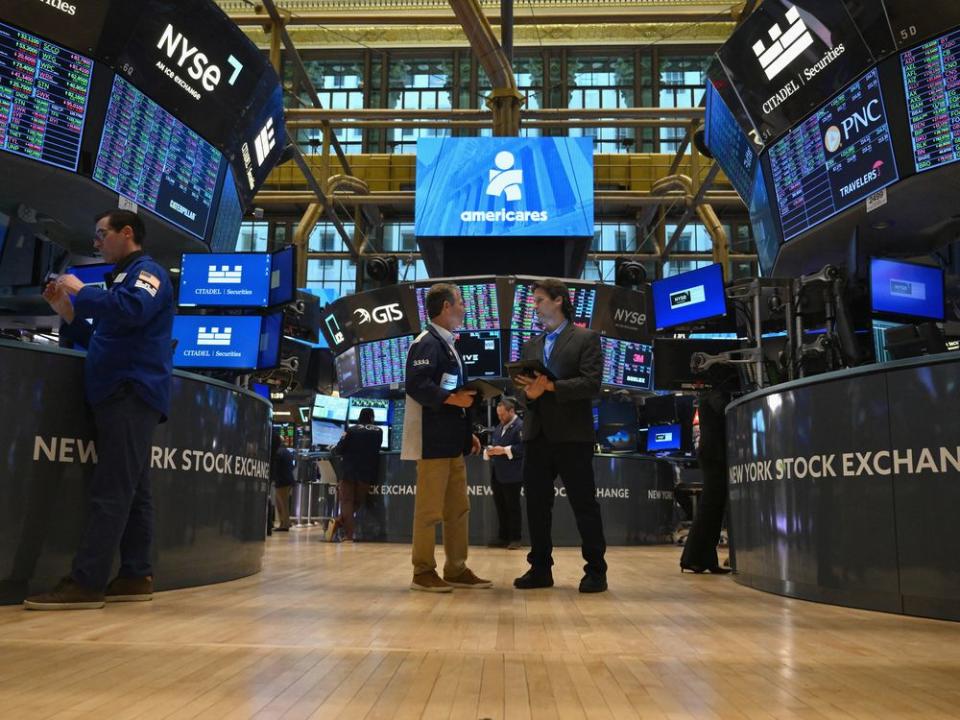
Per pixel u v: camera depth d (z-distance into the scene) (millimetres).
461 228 12781
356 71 25562
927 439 3043
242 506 4441
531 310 12297
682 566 5168
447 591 3791
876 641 2453
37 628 2586
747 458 4203
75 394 3395
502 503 8266
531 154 12961
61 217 8281
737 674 1946
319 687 1768
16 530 3176
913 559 3047
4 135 6777
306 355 10297
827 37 7898
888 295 5023
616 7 22047
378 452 9047
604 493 8789
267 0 13383
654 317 6145
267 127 9773
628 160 24125
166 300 3332
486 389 3891
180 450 3895
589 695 1719
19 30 6762
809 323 5402
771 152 9125
